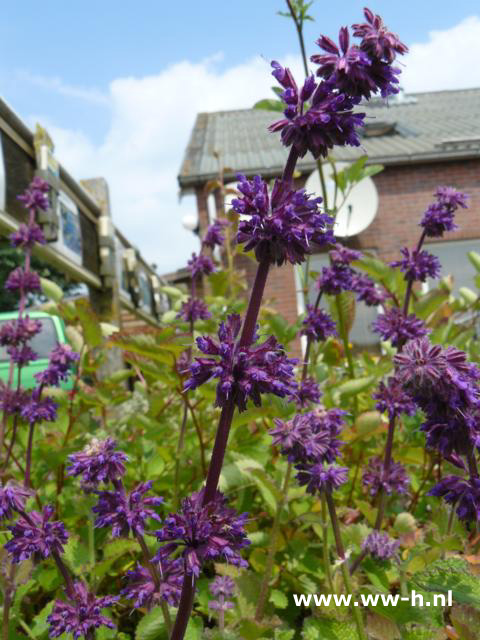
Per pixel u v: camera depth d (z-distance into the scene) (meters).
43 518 1.41
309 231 0.96
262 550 2.12
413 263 2.28
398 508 2.52
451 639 1.46
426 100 22.77
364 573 1.97
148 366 2.33
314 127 0.99
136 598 1.42
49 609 1.88
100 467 1.34
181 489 2.59
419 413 2.56
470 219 13.43
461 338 3.42
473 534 1.57
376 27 1.00
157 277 15.17
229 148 15.77
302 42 2.70
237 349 1.00
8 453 2.49
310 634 1.60
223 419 1.02
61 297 3.35
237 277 4.46
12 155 4.84
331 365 3.37
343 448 2.66
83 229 6.97
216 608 1.68
